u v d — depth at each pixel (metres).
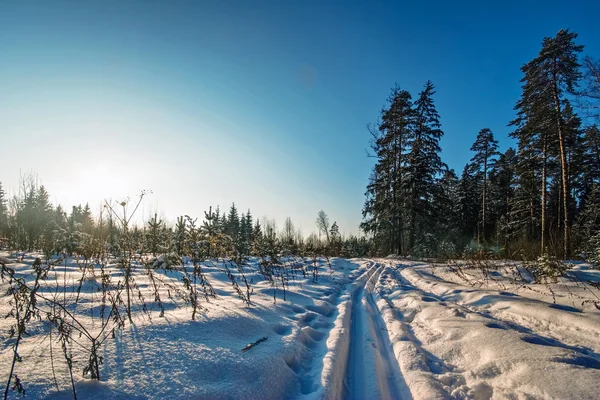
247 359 2.88
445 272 11.73
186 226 7.02
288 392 2.82
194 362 2.61
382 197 27.12
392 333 4.86
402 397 3.07
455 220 31.75
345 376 3.49
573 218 30.02
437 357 3.92
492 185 39.53
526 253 13.01
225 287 6.28
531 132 20.97
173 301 4.39
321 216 42.47
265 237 11.93
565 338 4.10
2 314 3.30
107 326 3.18
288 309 5.29
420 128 25.91
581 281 7.02
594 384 2.63
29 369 2.19
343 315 5.62
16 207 14.38
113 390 2.10
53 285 4.78
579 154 28.52
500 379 3.10
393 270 14.62
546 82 18.23
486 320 4.77
